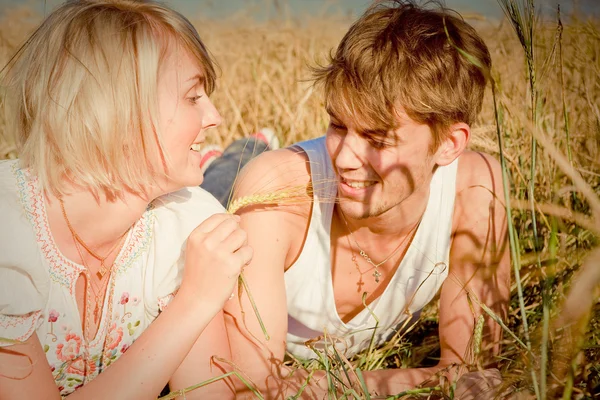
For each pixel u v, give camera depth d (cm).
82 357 186
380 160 188
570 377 148
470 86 197
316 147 226
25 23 521
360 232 219
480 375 195
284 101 471
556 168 258
